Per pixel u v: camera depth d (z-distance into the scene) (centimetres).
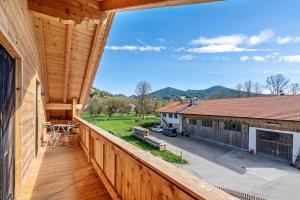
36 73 563
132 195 236
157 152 1329
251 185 751
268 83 3719
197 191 112
